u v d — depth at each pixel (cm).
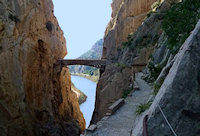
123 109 1054
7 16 2083
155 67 1479
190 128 311
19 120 2123
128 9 4147
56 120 3005
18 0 2289
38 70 2680
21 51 2264
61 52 3700
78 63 3506
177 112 329
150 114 393
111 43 4638
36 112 2541
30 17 2505
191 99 317
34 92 2538
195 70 319
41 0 2967
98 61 3612
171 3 2722
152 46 2623
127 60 3127
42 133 2502
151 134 352
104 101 2916
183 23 866
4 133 1917
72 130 3338
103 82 3369
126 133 750
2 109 1961
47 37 3023
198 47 323
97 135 748
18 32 2259
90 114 5188
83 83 11231
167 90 351
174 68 387
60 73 3528
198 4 795
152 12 3153
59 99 3362
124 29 4119
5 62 1995
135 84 1595
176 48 898
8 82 2014
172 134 326
